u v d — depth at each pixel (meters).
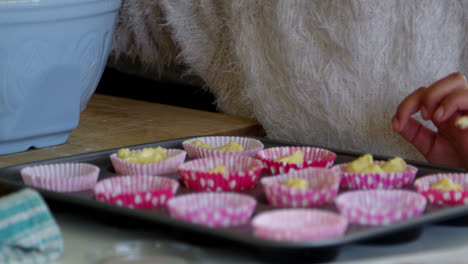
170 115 1.47
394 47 1.29
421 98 1.21
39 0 1.11
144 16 1.54
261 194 1.02
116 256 0.84
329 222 0.88
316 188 1.01
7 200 0.86
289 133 1.41
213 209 0.90
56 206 0.94
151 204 0.97
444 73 1.28
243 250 0.83
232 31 1.42
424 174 1.09
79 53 1.20
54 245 0.85
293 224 0.89
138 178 1.01
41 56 1.15
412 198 0.95
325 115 1.36
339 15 1.30
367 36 1.29
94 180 1.04
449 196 0.97
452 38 1.28
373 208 0.96
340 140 1.37
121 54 1.61
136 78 1.65
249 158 1.09
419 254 0.85
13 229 0.85
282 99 1.39
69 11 1.15
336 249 0.83
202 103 1.58
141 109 1.52
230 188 1.03
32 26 1.12
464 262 0.85
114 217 0.90
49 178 1.02
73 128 1.25
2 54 1.11
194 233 0.85
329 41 1.32
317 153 1.16
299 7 1.33
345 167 1.09
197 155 1.18
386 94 1.31
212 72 1.49
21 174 1.04
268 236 0.85
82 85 1.24
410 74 1.29
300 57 1.34
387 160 1.13
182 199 0.94
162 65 1.58
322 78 1.34
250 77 1.40
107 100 1.59
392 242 0.87
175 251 0.85
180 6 1.47
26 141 1.21
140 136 1.32
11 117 1.16
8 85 1.13
